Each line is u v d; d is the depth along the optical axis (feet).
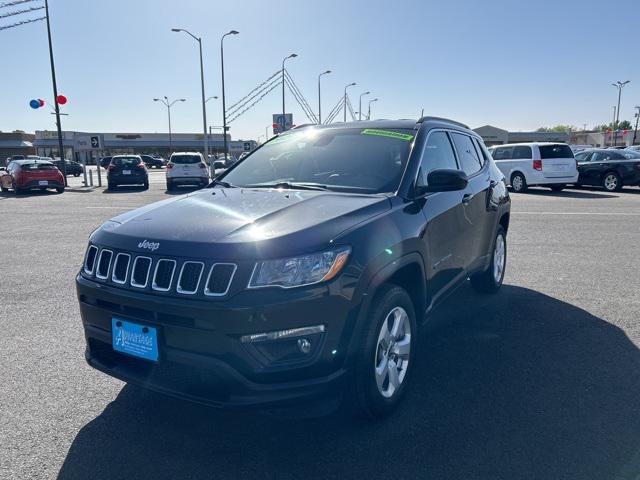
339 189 11.67
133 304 8.75
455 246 13.35
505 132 235.81
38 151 263.08
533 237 29.35
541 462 8.70
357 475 8.45
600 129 339.98
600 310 16.38
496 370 12.15
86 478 8.43
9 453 9.09
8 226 35.65
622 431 9.58
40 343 14.08
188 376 8.72
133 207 47.80
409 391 11.16
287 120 113.80
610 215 38.09
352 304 8.81
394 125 13.57
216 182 13.76
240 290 8.12
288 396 8.25
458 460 8.79
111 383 11.76
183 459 8.93
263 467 8.69
